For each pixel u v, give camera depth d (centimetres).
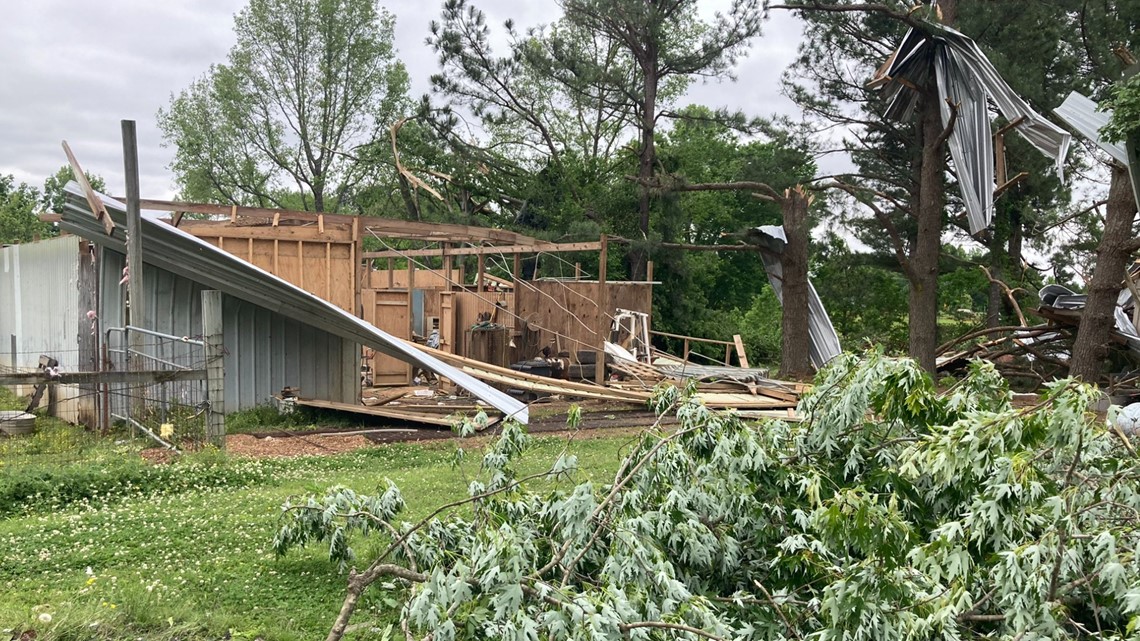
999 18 2347
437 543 522
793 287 2277
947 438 432
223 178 4556
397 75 4497
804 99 2778
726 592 475
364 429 1337
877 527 380
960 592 353
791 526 474
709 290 4741
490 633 364
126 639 484
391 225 1739
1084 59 2662
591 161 3631
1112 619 407
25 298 1819
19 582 589
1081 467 476
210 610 539
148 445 1109
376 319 1908
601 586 422
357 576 434
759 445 509
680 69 2980
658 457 488
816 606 399
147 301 1384
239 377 1443
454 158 3428
